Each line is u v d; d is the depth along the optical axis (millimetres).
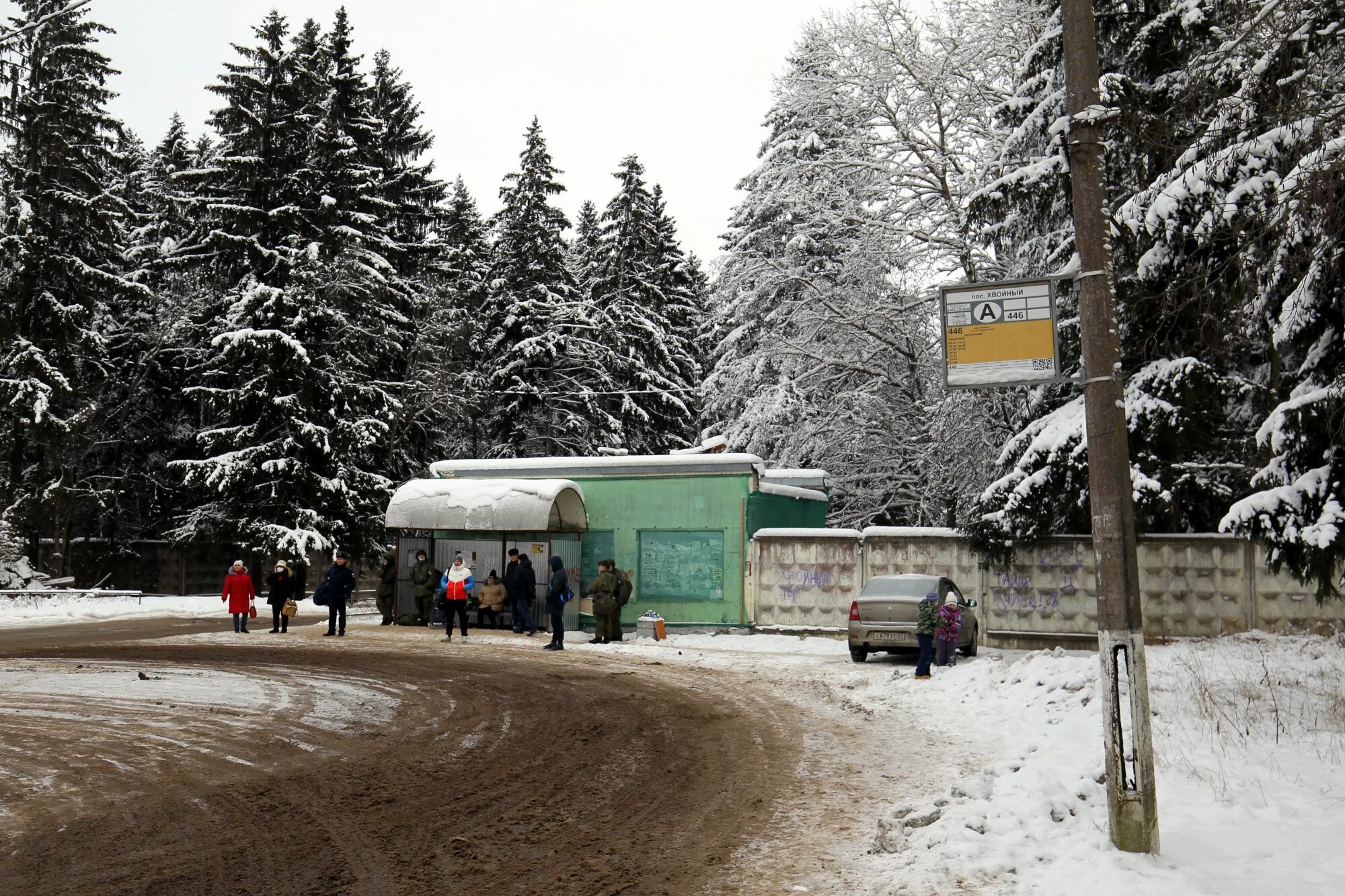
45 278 43500
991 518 21594
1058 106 22500
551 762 10906
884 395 35750
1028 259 24766
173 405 51438
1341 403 12492
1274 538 13188
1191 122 15609
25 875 6945
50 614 33750
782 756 11320
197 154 60500
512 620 28188
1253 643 18219
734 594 27328
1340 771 9016
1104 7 20938
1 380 41562
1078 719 12234
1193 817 7820
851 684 17438
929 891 6602
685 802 9219
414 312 49625
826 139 35031
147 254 52375
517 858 7461
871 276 33594
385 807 8953
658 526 28203
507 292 56781
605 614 24891
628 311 62094
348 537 43719
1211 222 15164
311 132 45906
